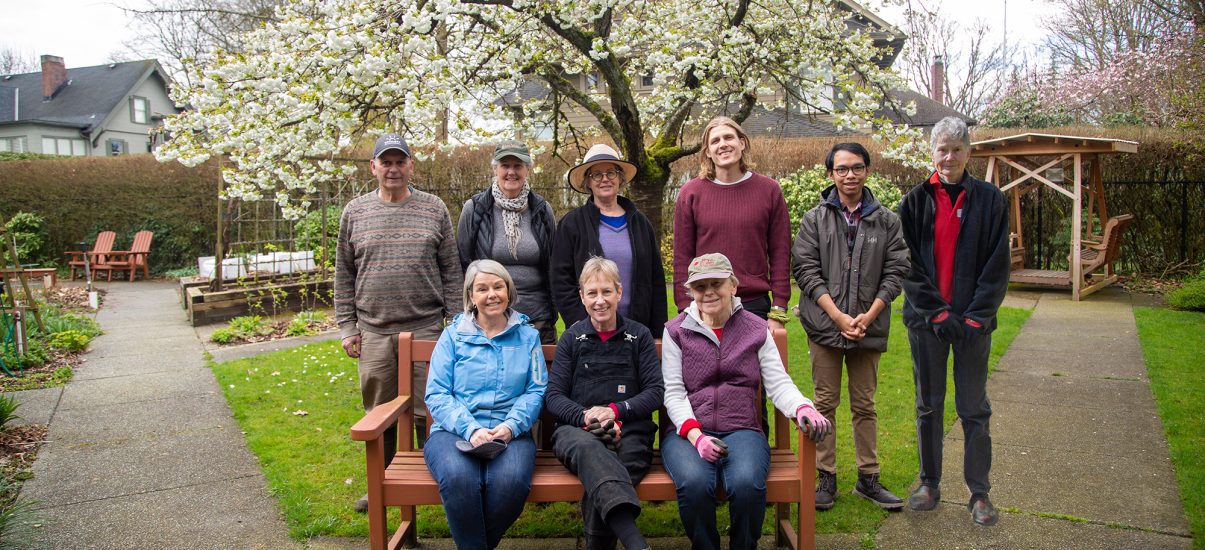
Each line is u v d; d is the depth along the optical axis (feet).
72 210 49.80
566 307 10.73
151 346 24.21
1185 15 41.09
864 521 10.19
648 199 21.29
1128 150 29.09
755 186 10.77
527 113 23.30
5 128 93.81
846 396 16.58
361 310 11.04
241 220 32.12
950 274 10.02
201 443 14.07
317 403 16.63
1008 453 12.83
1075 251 29.45
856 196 10.67
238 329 25.44
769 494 8.57
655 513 10.73
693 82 22.30
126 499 11.43
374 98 17.63
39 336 24.14
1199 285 26.71
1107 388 16.72
